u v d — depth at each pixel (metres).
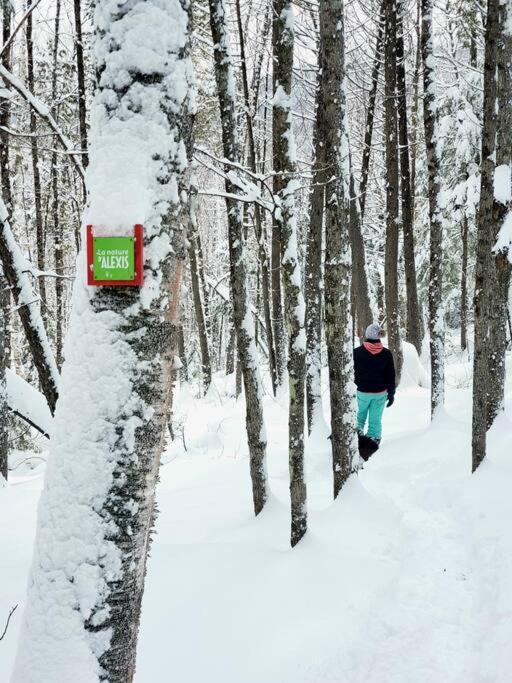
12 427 10.70
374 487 5.95
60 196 18.02
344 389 5.09
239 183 4.23
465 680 2.87
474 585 3.77
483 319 5.51
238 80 14.27
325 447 7.57
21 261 6.84
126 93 1.86
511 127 6.29
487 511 4.71
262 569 3.89
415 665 2.99
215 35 4.86
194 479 6.85
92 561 1.80
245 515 5.16
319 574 3.82
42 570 1.82
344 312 5.03
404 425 8.67
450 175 16.58
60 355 15.84
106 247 1.83
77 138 12.59
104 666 1.82
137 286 1.85
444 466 6.09
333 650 3.10
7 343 12.55
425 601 3.58
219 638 3.20
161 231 1.88
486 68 5.45
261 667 2.97
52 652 1.77
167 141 1.88
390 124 12.66
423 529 4.68
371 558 4.11
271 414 12.07
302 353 4.23
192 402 17.83
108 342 1.85
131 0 1.85
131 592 1.89
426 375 12.45
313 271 8.43
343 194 4.93
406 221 13.90
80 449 1.82
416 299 14.11
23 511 5.73
